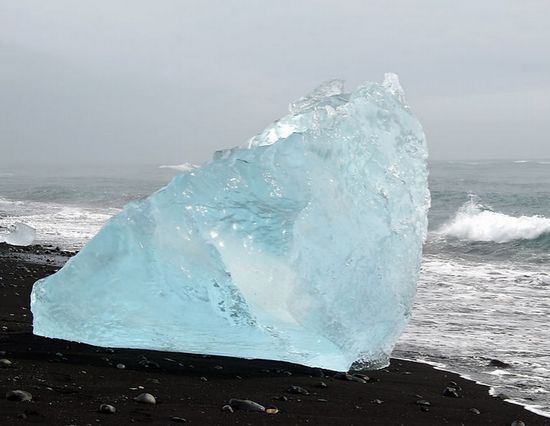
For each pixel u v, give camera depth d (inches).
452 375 212.1
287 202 191.9
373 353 212.1
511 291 391.2
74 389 149.5
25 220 802.8
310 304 190.7
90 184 1496.1
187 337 192.2
